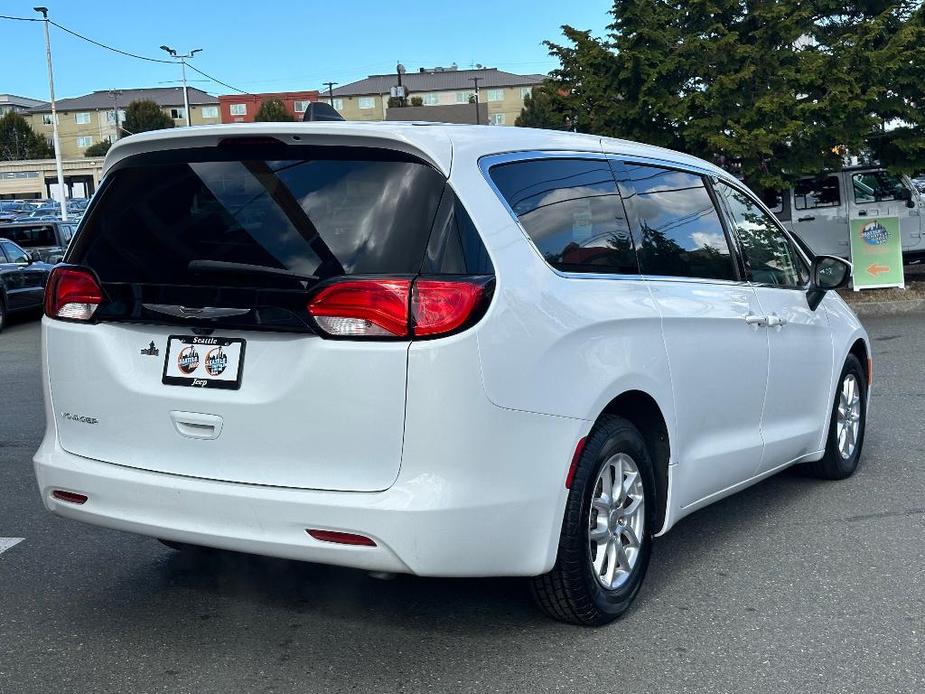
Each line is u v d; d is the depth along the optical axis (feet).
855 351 21.11
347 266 10.97
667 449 14.03
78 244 12.85
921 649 12.39
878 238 52.75
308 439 11.03
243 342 11.43
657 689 11.32
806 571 15.19
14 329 56.95
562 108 54.24
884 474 20.89
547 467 11.68
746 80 49.03
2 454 23.35
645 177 14.83
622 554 13.26
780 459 17.75
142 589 14.52
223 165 12.07
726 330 15.39
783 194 60.44
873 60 47.65
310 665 11.97
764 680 11.55
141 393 11.93
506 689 11.32
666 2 52.34
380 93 418.92
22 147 351.05
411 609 13.69
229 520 11.35
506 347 11.16
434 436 10.71
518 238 11.82
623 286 13.37
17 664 12.03
